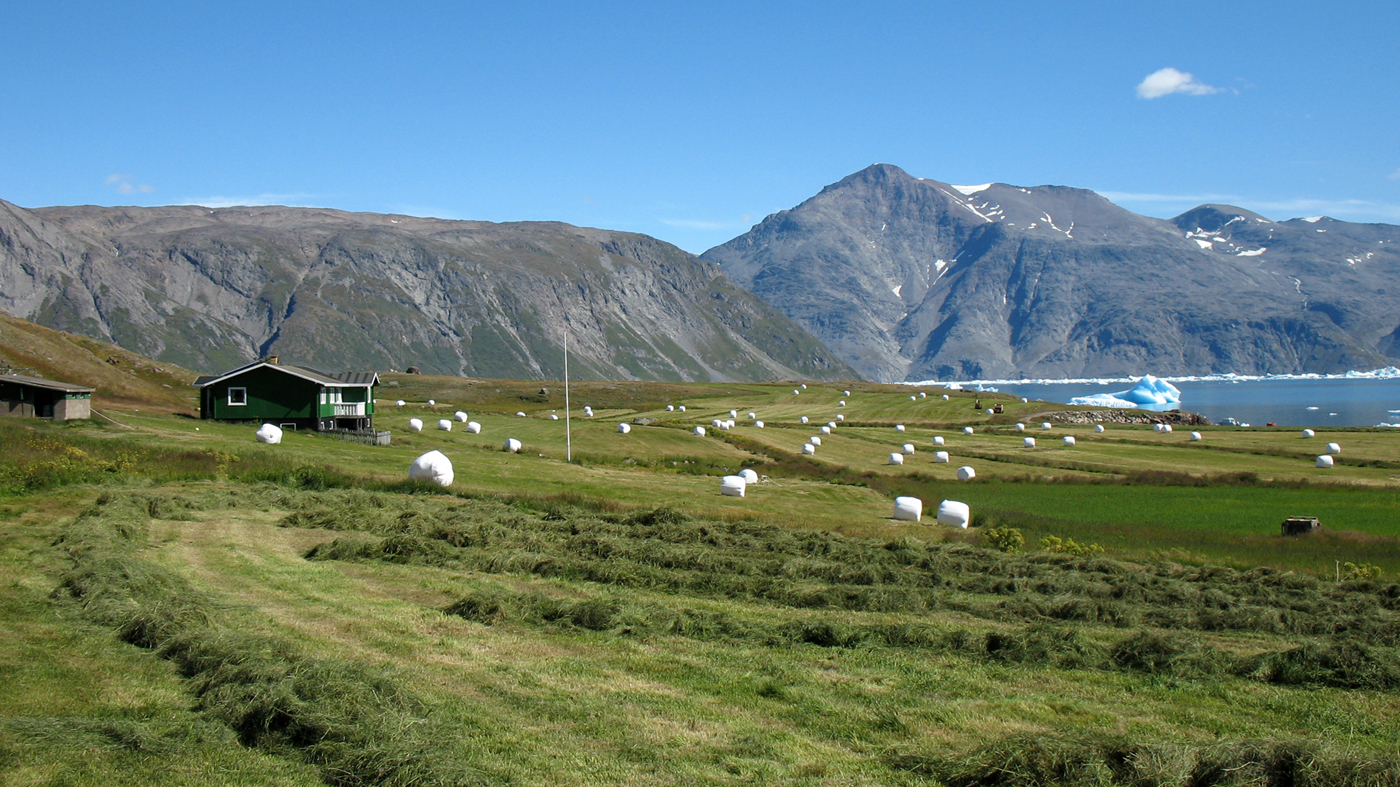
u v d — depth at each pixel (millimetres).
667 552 25375
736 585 21969
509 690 14109
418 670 14852
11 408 51812
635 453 67750
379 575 21984
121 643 15648
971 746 12398
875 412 120688
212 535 25922
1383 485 56656
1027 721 13539
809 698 14258
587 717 13180
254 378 66750
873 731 13047
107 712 12609
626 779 11188
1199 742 12438
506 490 39688
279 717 12219
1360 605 23562
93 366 81500
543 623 18000
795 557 26203
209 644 14773
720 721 13211
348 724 11961
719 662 15914
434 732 12031
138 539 24594
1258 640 19078
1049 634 17547
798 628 17922
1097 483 59281
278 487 35719
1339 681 15586
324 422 68875
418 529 27281
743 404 132375
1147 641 16906
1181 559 32500
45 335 85875
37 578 19547
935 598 21719
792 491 49969
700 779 11266
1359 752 11305
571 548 26109
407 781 10586
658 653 16375
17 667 14078
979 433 97125
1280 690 15281
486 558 23859
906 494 53219
